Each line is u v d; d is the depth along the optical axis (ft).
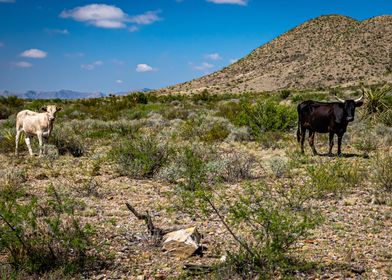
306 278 16.62
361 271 16.93
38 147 50.42
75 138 52.26
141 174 36.40
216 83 618.03
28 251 17.34
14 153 49.34
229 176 34.19
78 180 33.94
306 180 33.17
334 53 570.87
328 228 22.31
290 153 44.91
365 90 72.54
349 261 18.03
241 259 17.22
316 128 45.29
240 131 59.67
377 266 17.54
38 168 40.24
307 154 45.98
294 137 56.39
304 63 570.87
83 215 25.12
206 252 19.57
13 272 16.35
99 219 24.47
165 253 19.47
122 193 30.81
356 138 55.16
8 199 23.63
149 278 17.07
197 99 167.32
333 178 30.60
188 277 16.74
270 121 58.59
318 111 44.68
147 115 98.12
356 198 27.91
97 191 31.09
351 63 526.57
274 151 48.62
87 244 18.99
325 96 139.85
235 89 518.78
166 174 34.94
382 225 22.88
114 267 18.07
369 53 547.08
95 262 18.48
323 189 29.22
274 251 17.02
